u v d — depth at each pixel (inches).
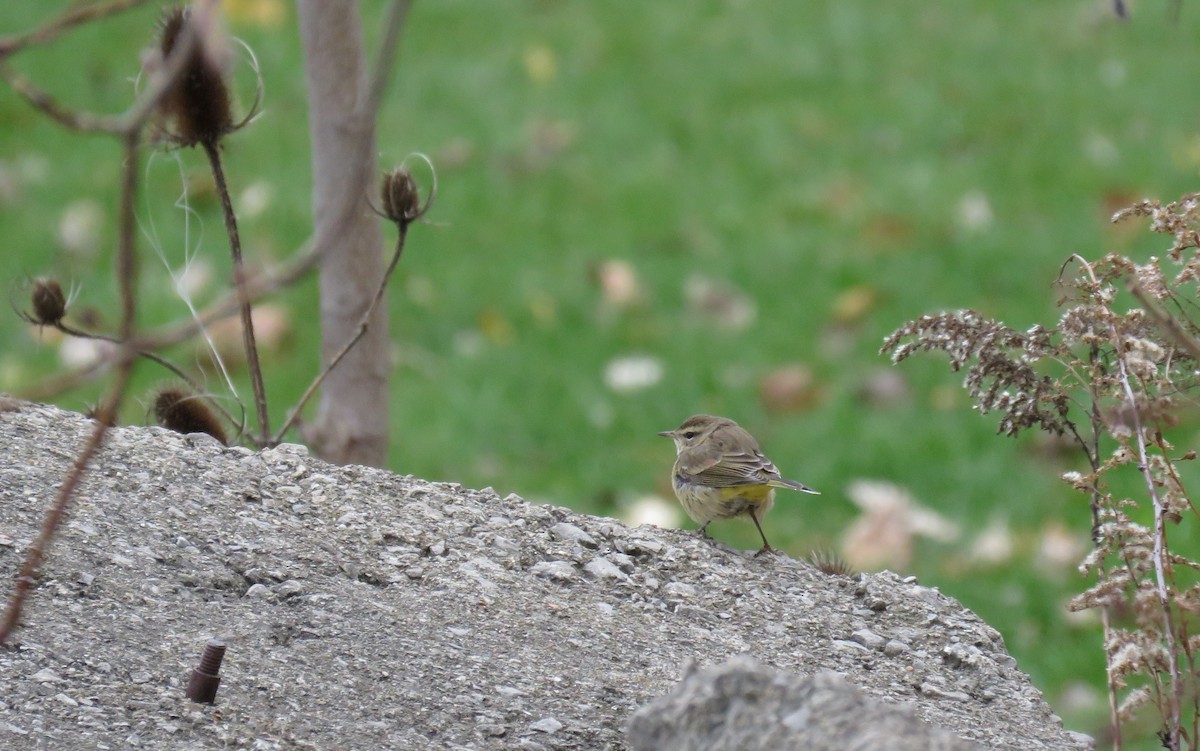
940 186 639.1
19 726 176.6
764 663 235.6
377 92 98.1
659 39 791.7
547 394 521.3
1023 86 734.5
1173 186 631.2
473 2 834.8
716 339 552.1
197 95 263.0
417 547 252.8
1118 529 213.0
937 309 557.0
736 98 727.7
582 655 226.1
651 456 491.8
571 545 267.0
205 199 615.5
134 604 211.9
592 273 585.0
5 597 203.9
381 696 201.6
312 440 319.6
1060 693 395.2
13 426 259.6
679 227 618.8
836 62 764.6
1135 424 208.2
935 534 456.1
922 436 499.8
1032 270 579.5
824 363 537.0
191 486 253.8
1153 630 207.6
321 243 99.0
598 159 671.8
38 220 596.1
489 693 207.8
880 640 254.5
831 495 479.5
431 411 510.3
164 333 102.1
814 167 663.1
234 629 211.9
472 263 593.6
